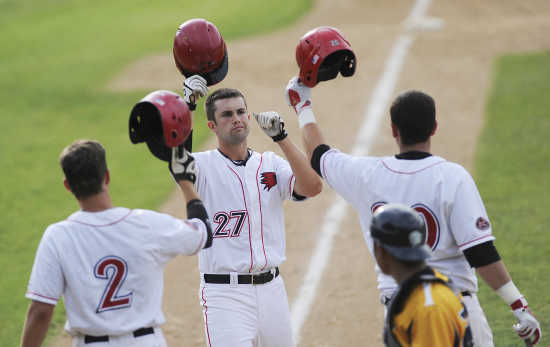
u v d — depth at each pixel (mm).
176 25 74250
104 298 11305
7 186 37938
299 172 14781
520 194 30125
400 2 73875
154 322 11711
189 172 12430
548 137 36688
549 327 19641
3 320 23453
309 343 20547
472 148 36406
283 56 58344
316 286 24406
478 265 11820
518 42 55312
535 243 25547
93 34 74250
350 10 72750
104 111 50188
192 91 14000
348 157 13180
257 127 42875
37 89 56469
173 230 11680
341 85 49750
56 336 22500
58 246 11250
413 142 12398
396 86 48188
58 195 36562
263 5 78938
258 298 15273
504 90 45094
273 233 15727
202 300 15547
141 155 41625
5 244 30312
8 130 47688
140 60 61781
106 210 11609
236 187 15617
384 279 12633
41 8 88750
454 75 49344
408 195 12211
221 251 15281
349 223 29656
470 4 70562
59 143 44625
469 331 10492
